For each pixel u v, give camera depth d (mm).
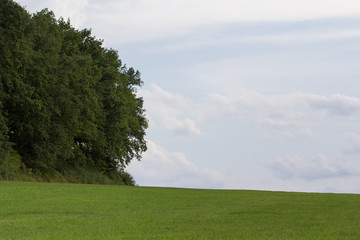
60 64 59219
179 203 23625
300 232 13180
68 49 66562
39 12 63625
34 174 58031
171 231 13648
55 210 19453
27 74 52688
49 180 59750
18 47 48375
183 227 14453
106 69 73875
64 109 58812
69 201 23188
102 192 29766
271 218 16703
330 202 24562
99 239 12203
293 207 21234
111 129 73500
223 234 12898
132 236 12672
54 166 63969
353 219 16359
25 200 22953
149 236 12641
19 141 58656
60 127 59219
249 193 34031
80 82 61656
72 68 59750
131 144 85250
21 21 49344
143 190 34062
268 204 23109
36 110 52562
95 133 66688
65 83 58406
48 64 54594
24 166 55906
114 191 31016
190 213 18578
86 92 62375
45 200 23250
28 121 54875
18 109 53469
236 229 13945
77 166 70188
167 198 26875
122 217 17156
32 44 53906
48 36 58469
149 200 25234
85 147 74562
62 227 14492
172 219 16500
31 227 14500
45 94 54719
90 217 17172
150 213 18609
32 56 52750
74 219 16516
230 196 29656
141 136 86375
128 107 77875
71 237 12570
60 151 61594
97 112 66688
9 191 27000
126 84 86000
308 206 21812
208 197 28328
